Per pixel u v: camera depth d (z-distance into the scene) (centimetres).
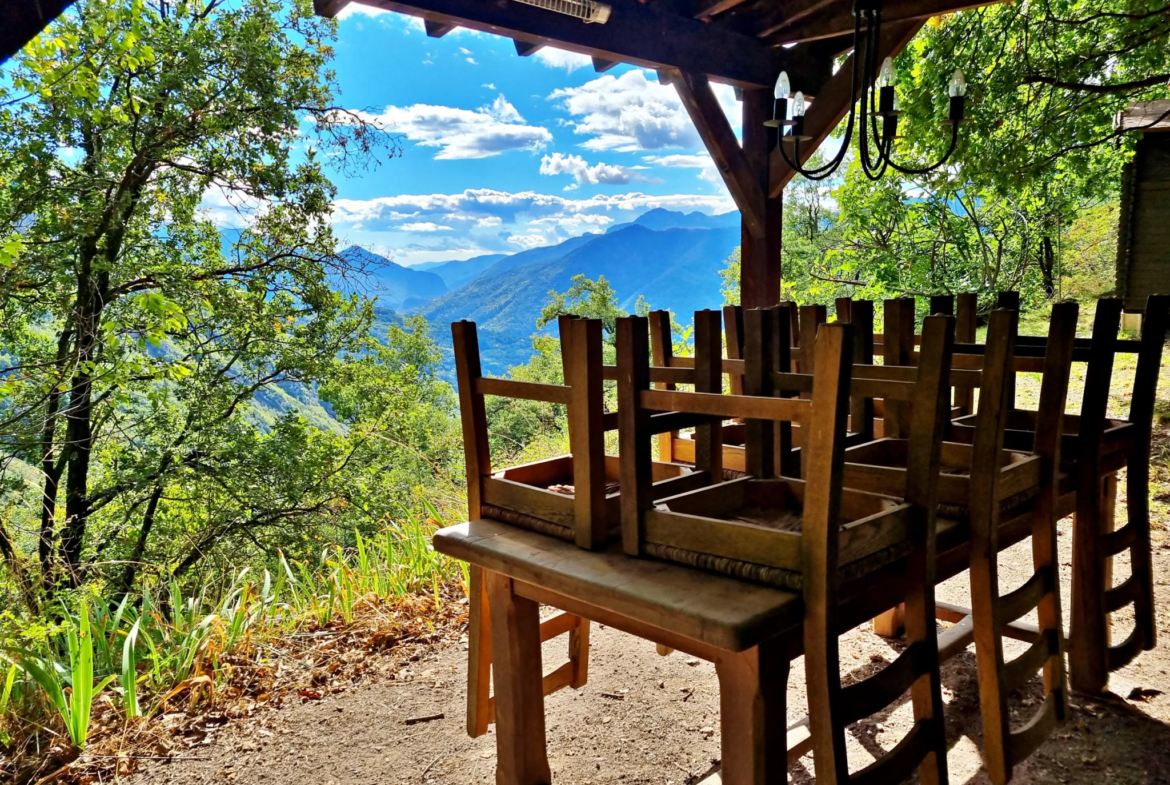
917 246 1608
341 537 1199
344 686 256
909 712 228
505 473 179
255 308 1088
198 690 248
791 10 476
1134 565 239
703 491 152
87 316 862
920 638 149
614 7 432
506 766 173
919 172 358
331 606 308
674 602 123
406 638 290
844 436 120
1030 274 1658
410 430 1397
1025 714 222
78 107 769
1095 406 210
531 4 384
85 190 905
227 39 982
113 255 948
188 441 1121
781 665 127
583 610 152
